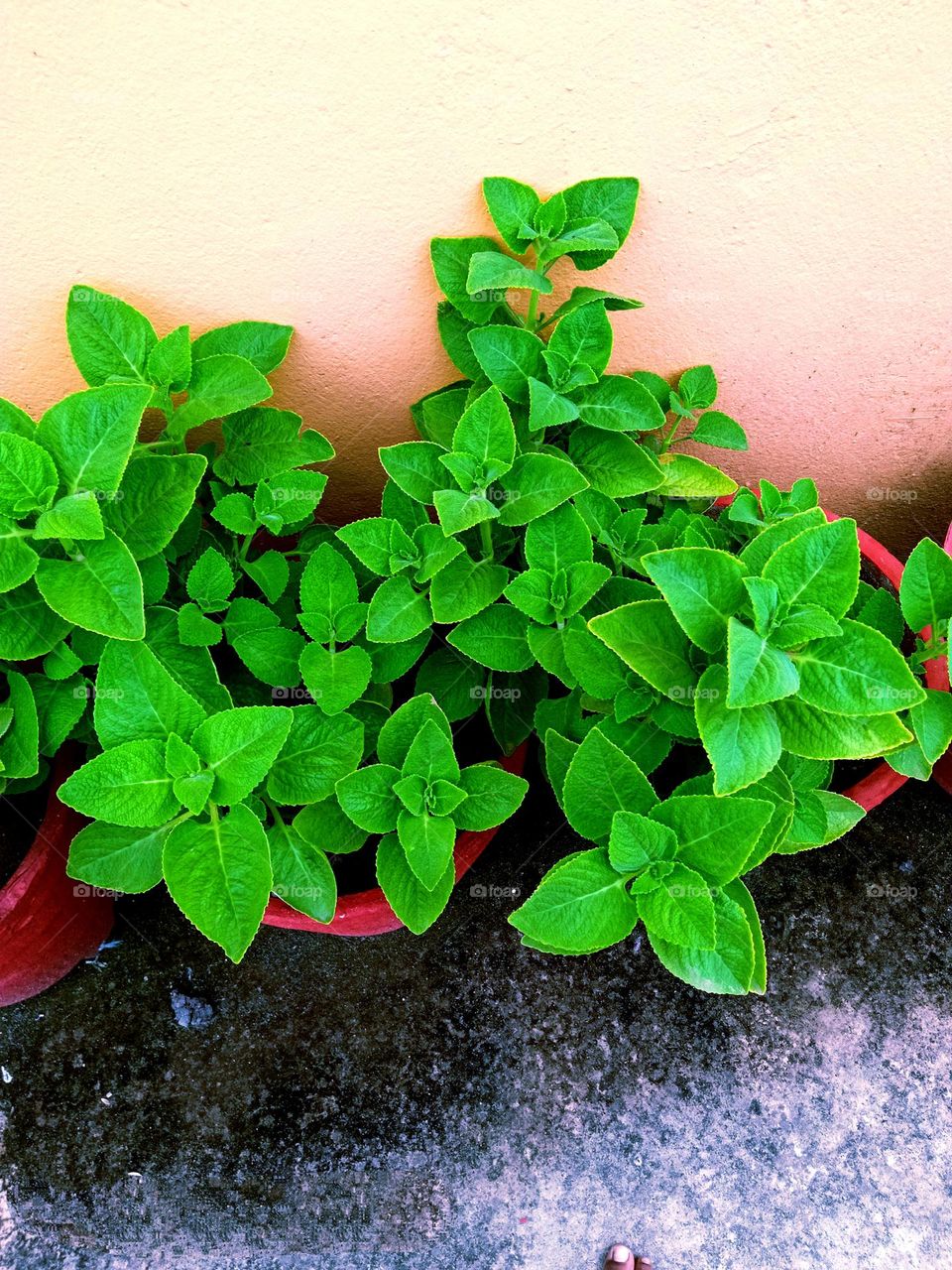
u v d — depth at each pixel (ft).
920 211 2.53
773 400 3.11
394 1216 2.92
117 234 2.47
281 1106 3.03
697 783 2.37
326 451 2.74
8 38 2.08
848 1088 3.04
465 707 2.78
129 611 2.26
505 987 3.17
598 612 2.61
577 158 2.39
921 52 2.19
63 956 2.99
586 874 2.32
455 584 2.58
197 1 2.05
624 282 2.70
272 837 2.54
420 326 2.80
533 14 2.12
